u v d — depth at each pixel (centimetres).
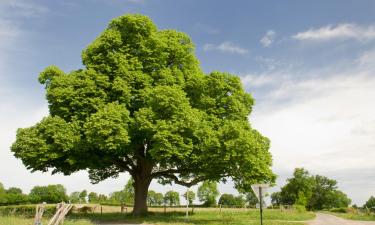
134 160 4034
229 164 3130
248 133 3161
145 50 3556
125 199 7969
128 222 3094
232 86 3738
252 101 3825
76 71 3653
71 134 3119
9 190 11219
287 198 11250
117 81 3325
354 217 4966
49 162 3391
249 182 3180
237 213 4847
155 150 3006
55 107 3344
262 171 3162
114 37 3512
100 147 2995
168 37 3878
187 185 3919
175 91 3148
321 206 13150
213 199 7706
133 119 3172
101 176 4331
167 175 3997
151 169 3962
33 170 3428
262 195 2172
